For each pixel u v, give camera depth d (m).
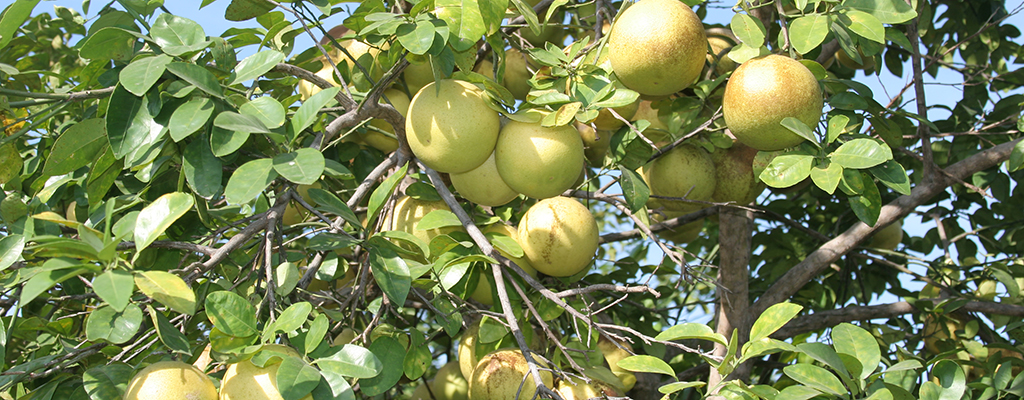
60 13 2.04
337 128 1.65
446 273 1.73
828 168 1.66
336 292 1.84
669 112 1.99
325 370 1.49
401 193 1.91
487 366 1.82
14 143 1.71
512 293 1.83
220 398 1.51
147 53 1.59
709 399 1.57
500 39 1.74
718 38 2.02
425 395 2.09
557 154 1.68
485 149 1.70
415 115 1.68
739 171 1.96
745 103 1.70
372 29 1.59
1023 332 2.01
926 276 2.13
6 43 1.63
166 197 1.50
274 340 1.53
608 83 1.69
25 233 1.59
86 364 1.67
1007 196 2.17
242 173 1.50
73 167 1.64
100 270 1.44
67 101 1.61
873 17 1.71
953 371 1.61
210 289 1.69
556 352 1.80
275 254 1.79
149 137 1.57
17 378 1.55
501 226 1.87
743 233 2.02
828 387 1.53
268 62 1.60
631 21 1.74
